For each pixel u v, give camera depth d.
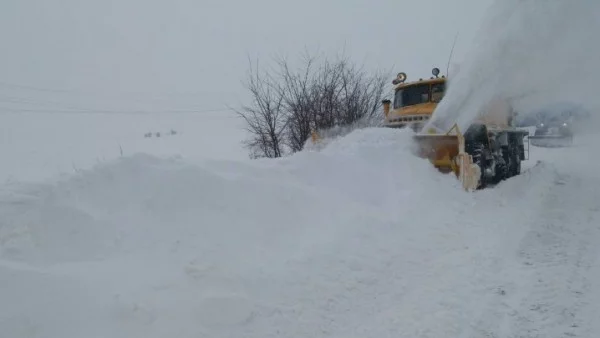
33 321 2.86
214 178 4.91
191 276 3.60
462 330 3.28
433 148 7.77
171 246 3.95
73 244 3.69
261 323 3.31
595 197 6.69
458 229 5.48
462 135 7.26
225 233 4.34
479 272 4.25
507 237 5.14
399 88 10.38
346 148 7.65
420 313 3.53
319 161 6.67
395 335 3.23
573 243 4.93
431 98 9.82
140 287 3.36
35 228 3.66
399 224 5.42
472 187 6.99
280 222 4.84
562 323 3.33
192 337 3.04
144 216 4.22
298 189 5.56
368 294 3.90
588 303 3.60
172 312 3.18
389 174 6.86
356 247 4.64
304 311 3.54
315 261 4.23
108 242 3.82
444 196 6.52
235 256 4.04
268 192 5.16
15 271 3.12
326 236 4.78
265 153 13.73
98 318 3.00
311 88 13.93
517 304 3.63
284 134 13.73
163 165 4.90
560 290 3.82
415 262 4.56
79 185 4.29
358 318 3.52
